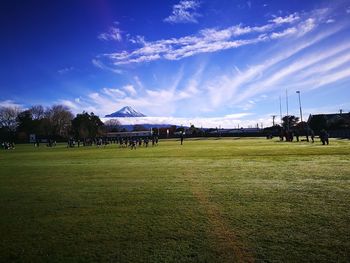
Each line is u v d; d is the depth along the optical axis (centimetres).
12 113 15775
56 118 15750
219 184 1394
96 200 1132
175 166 2225
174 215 899
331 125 10481
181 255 615
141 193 1237
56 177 1814
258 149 3894
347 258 581
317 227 752
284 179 1473
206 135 14812
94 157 3475
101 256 624
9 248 683
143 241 697
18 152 5716
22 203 1117
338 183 1332
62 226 827
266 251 621
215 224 802
